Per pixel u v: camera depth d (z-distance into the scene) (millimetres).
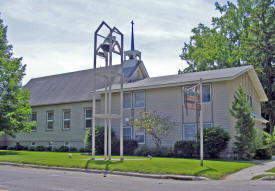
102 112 29969
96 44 18438
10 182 11328
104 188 10102
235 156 22453
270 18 38688
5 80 25984
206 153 22266
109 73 18297
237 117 21969
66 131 33625
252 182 11867
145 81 29516
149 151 24656
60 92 36344
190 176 12766
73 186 10477
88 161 17016
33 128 36781
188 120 24969
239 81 26359
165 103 26234
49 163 16969
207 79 23469
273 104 38719
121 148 17797
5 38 27172
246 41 40000
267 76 38844
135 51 37344
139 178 13102
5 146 38875
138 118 26859
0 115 25078
